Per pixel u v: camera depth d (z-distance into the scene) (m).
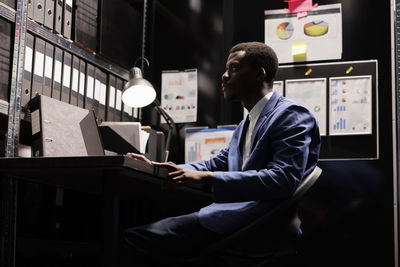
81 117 2.23
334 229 2.89
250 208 1.63
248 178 1.58
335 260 2.87
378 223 2.84
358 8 3.05
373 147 2.91
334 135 2.98
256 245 1.59
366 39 3.02
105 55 2.81
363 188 2.89
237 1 3.26
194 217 1.65
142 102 2.64
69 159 1.55
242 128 1.93
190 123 3.24
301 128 1.69
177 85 3.30
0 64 2.08
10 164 1.62
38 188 2.43
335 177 2.94
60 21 2.47
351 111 2.98
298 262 2.90
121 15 3.01
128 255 1.67
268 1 3.20
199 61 3.29
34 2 2.31
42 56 2.34
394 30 2.93
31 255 2.49
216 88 3.23
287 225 1.62
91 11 2.73
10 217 1.99
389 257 2.79
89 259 2.69
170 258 1.61
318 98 3.03
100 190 2.26
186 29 3.35
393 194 2.84
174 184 1.57
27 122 2.28
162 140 2.87
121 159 1.49
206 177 1.58
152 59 3.37
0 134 2.25
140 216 3.01
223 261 1.69
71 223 2.71
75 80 2.57
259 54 1.91
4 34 2.12
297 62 3.10
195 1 3.35
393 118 2.88
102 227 1.57
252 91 1.91
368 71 2.98
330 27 3.07
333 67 3.04
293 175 1.60
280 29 3.15
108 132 2.36
